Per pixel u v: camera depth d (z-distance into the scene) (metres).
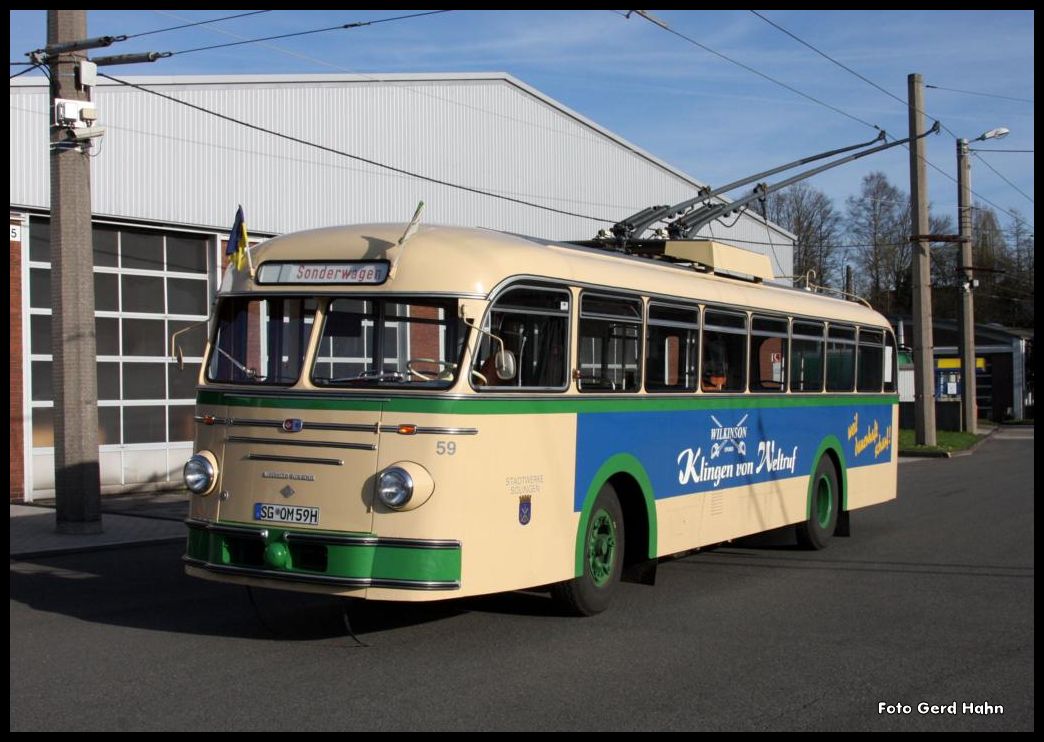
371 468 7.48
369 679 7.04
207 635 8.32
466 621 8.89
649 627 8.73
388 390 7.54
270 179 20.75
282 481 7.70
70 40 13.88
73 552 12.67
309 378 7.83
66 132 13.97
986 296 72.81
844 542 14.02
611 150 29.06
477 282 7.71
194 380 20.38
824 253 75.25
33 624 8.71
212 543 7.91
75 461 13.88
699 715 6.37
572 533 8.62
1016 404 53.34
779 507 12.27
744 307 11.48
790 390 12.54
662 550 9.91
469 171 24.73
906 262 75.81
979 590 10.52
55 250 13.99
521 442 8.02
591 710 6.43
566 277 8.57
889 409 15.51
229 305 8.30
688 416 10.35
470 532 7.56
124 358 19.28
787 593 10.30
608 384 9.12
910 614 9.34
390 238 8.02
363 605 9.50
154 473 19.75
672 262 11.48
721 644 8.16
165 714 6.24
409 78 23.25
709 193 15.70
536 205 26.56
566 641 8.20
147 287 19.59
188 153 19.50
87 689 6.75
